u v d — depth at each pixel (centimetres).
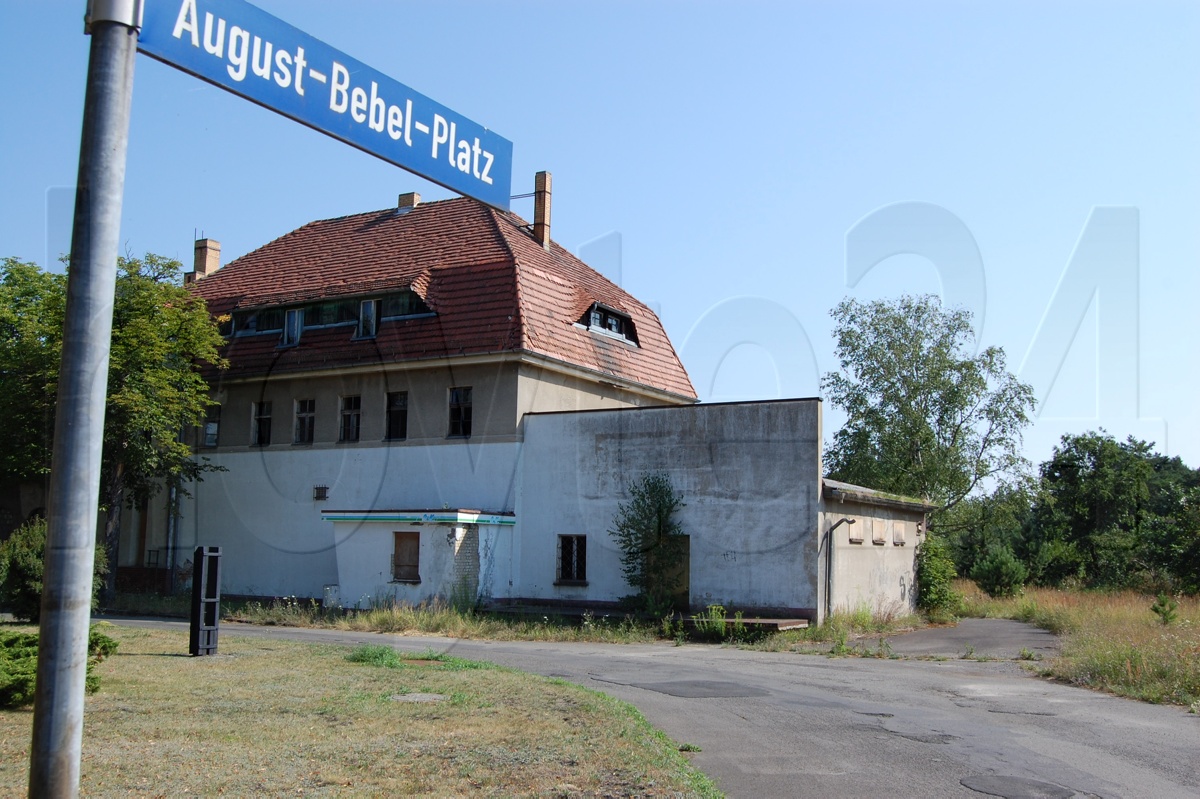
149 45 308
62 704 285
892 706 841
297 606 1809
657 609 1720
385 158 391
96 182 291
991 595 2897
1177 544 2928
